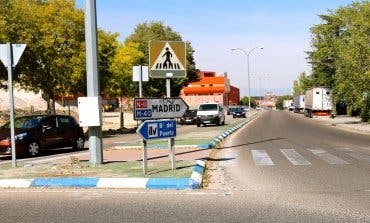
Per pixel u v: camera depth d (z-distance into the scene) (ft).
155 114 34.09
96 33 39.52
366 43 113.39
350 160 43.91
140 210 23.54
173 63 40.47
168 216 22.17
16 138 54.80
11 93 40.22
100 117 39.47
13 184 31.42
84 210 23.76
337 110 235.40
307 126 124.26
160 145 62.28
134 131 120.16
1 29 85.71
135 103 32.68
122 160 44.91
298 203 24.71
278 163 42.34
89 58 39.24
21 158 55.47
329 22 201.36
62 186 30.96
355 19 116.67
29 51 90.68
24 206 25.03
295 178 33.22
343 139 74.13
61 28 97.71
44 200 26.58
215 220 21.27
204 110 135.74
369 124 127.03
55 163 43.83
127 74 134.51
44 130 58.95
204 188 29.68
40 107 205.16
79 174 34.50
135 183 30.30
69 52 99.60
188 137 78.95
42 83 99.81
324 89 201.16
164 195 27.43
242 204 24.68
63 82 100.27
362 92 116.47
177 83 209.46
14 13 88.69
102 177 32.78
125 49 142.10
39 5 106.42
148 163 41.22
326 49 201.16
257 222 20.85
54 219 21.97
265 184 30.86
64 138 62.34
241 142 69.67
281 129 107.96
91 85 39.24
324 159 44.98
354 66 114.52
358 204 24.32
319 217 21.61
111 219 21.76
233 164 42.24
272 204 24.57
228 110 285.84
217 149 58.44
